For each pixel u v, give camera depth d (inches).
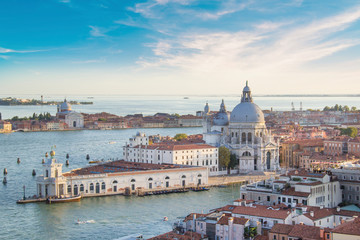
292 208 7229.3
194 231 7130.9
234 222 6712.6
